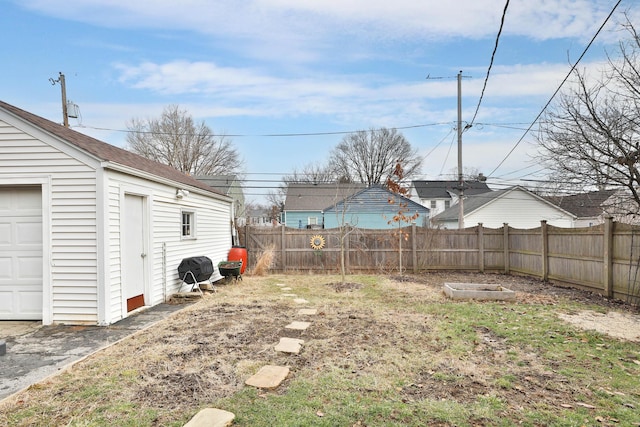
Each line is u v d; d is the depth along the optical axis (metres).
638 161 6.37
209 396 2.98
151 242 6.70
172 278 7.53
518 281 9.62
